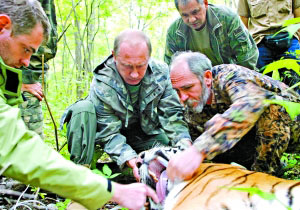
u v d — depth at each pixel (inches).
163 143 130.1
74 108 115.6
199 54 102.0
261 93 86.0
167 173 81.2
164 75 120.2
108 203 108.3
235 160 125.3
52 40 126.6
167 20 375.6
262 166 110.7
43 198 102.4
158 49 418.9
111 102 113.4
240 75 95.0
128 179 122.0
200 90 99.7
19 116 64.5
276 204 66.2
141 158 97.3
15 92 74.7
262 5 167.3
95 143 117.9
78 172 64.4
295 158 136.6
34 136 64.3
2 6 68.6
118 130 116.0
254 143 119.0
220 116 79.4
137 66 104.9
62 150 143.9
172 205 79.3
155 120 124.7
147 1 288.2
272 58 169.2
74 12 260.5
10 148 60.5
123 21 358.3
